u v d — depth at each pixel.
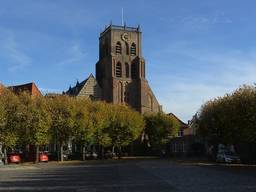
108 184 30.92
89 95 126.50
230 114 60.00
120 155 99.56
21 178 38.28
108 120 91.00
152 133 111.06
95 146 100.38
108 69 129.12
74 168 56.12
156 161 76.56
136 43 132.00
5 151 75.69
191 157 101.38
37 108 78.12
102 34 135.38
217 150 75.56
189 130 124.56
